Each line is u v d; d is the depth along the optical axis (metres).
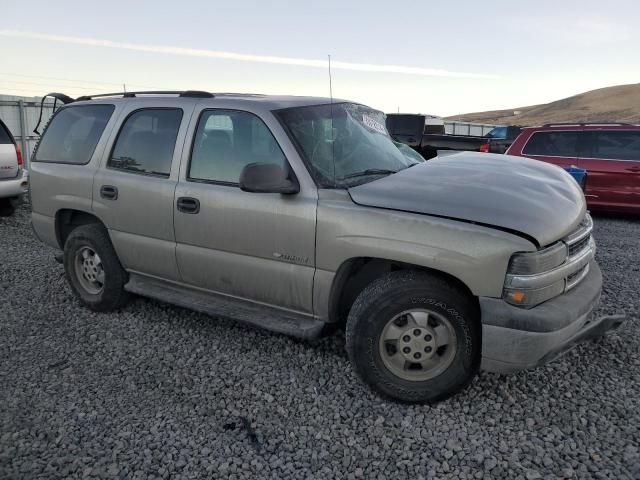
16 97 15.90
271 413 3.40
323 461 2.95
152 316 4.98
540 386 3.58
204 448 3.07
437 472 2.82
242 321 4.03
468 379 3.32
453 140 14.98
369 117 4.62
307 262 3.63
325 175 3.69
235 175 3.97
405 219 3.27
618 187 9.86
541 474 2.76
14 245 7.74
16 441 3.18
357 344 3.42
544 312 3.04
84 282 5.20
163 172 4.36
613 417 3.21
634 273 6.02
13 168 9.49
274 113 3.87
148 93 4.86
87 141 5.02
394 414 3.34
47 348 4.39
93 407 3.52
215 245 4.05
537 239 3.03
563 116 167.25
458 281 3.27
